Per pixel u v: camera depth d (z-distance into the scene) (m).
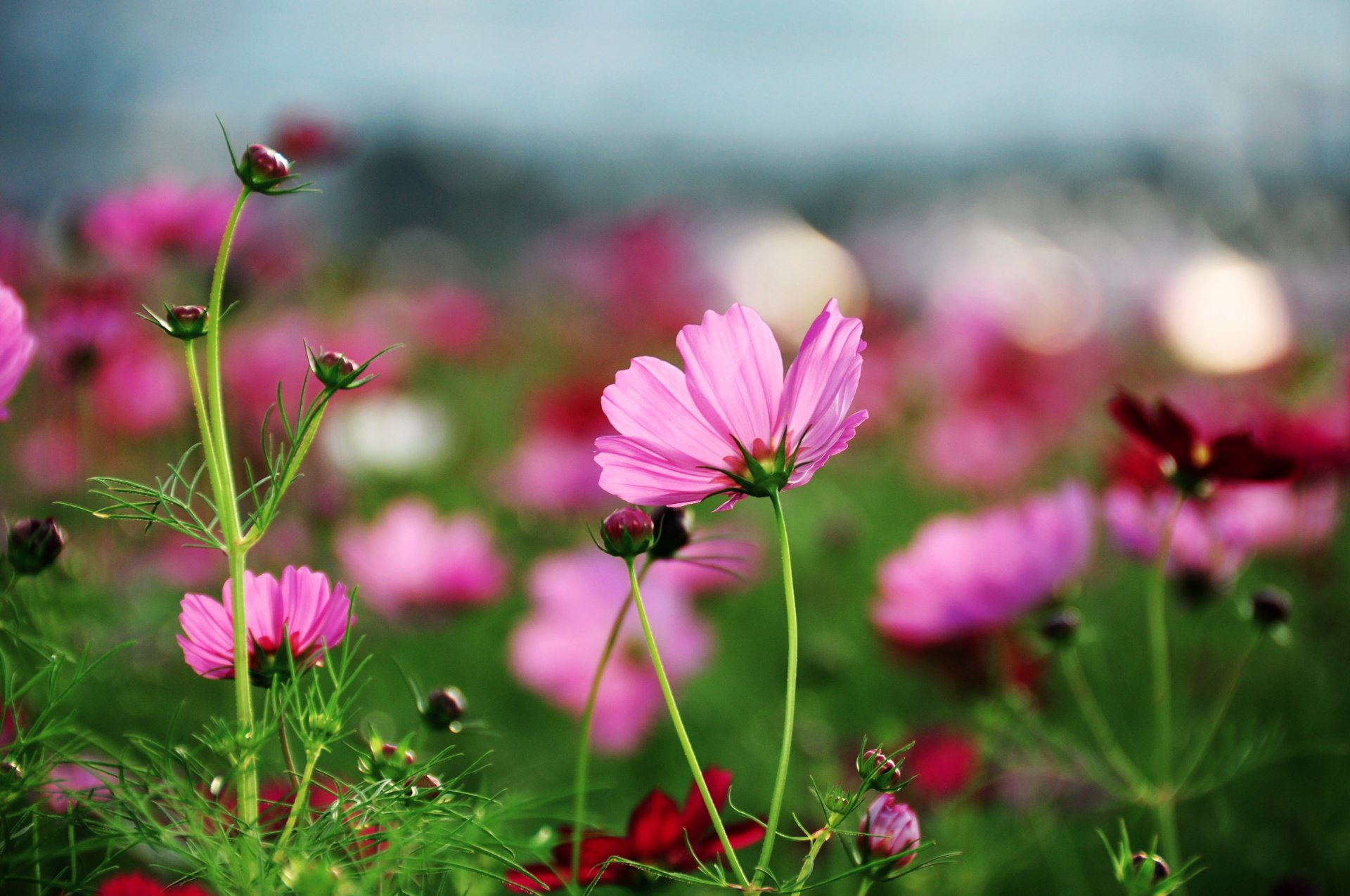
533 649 1.06
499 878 0.60
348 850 0.60
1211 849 0.89
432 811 0.60
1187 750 0.99
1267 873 0.88
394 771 0.62
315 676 0.61
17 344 0.60
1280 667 1.13
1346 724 1.02
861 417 0.59
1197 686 1.15
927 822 0.85
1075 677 0.77
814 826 0.84
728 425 0.61
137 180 1.36
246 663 0.60
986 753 0.84
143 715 0.84
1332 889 0.86
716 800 0.64
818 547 1.46
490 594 1.12
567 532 1.53
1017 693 0.88
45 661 0.69
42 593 0.73
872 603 1.27
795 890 0.59
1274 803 0.93
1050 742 0.81
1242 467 0.71
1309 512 1.17
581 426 1.55
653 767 1.06
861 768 0.60
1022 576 0.87
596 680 0.64
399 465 1.67
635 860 0.64
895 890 0.81
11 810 0.61
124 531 0.96
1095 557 1.31
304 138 1.09
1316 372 1.57
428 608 1.10
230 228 0.59
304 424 0.60
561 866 0.64
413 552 1.10
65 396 1.13
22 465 1.14
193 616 0.61
